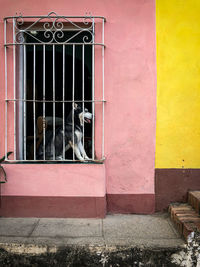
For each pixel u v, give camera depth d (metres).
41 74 4.38
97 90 4.12
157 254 3.26
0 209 4.01
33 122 4.39
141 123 4.14
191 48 4.09
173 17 4.07
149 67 4.10
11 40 4.08
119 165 4.18
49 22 4.09
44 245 3.27
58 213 4.00
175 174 4.18
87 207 4.00
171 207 4.03
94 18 4.05
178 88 4.12
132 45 4.09
